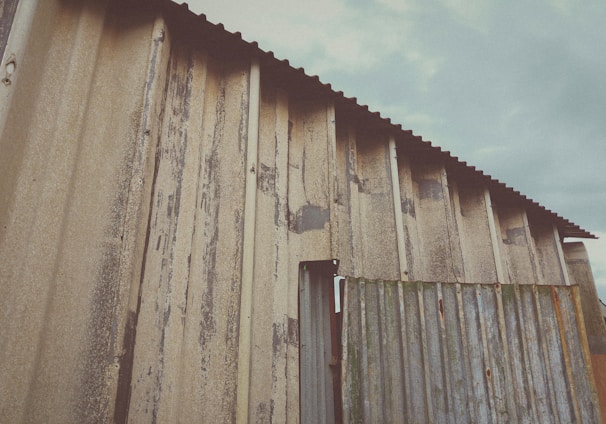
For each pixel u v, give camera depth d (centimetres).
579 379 452
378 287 458
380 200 558
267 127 488
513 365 450
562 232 826
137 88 393
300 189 495
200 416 359
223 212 426
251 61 486
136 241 343
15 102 316
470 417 425
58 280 328
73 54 382
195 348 375
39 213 327
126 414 311
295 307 444
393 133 593
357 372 421
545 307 477
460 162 648
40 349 307
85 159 366
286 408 402
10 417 283
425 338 445
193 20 448
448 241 595
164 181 396
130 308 330
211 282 399
